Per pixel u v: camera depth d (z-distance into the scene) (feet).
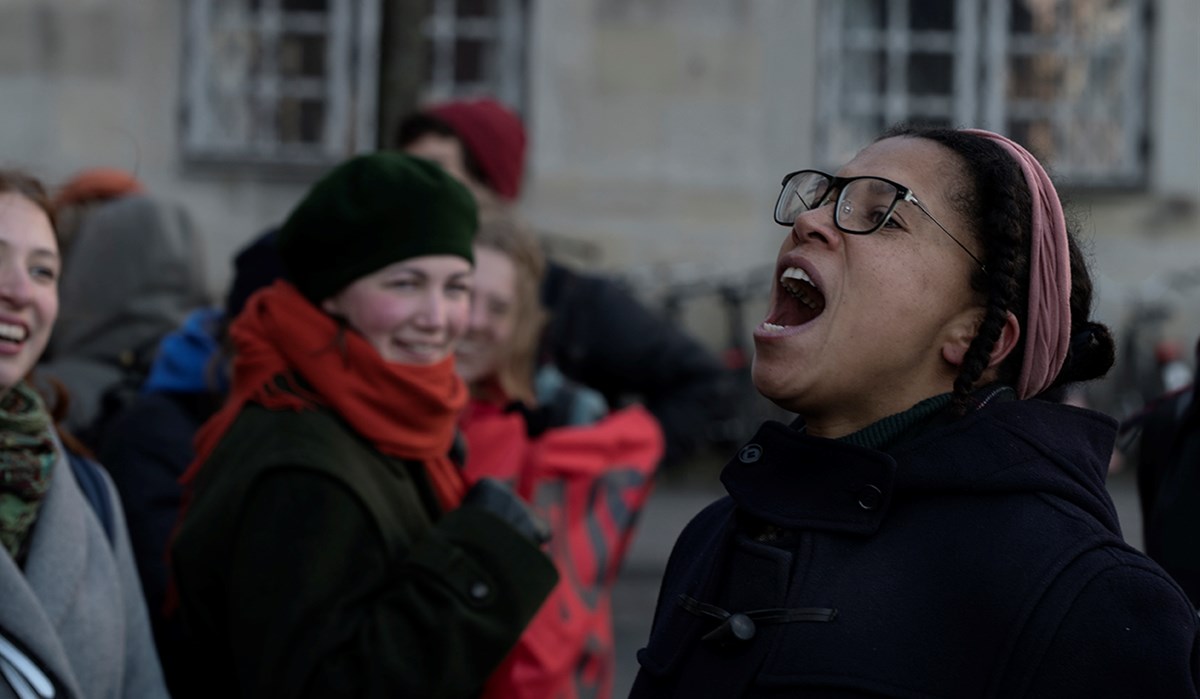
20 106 32.83
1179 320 33.17
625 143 33.30
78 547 8.30
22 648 7.76
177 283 12.59
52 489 8.37
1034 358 6.18
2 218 8.34
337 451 8.67
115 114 33.12
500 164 14.15
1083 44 34.09
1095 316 7.04
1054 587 5.61
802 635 5.83
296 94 34.04
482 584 8.63
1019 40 34.19
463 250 9.43
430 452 9.21
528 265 11.52
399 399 9.02
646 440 12.08
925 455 5.97
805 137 33.37
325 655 8.14
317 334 9.09
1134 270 33.55
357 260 9.16
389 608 8.43
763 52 33.30
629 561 24.79
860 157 6.47
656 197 33.27
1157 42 33.73
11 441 8.17
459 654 8.39
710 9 33.19
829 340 6.10
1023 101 34.27
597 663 10.99
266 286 10.91
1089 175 34.01
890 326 6.07
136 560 10.02
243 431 8.82
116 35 33.12
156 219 12.53
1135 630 5.53
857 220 6.18
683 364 13.65
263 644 8.20
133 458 10.38
